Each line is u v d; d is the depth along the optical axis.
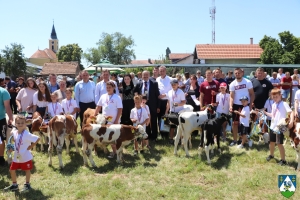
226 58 30.94
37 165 6.57
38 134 7.51
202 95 8.42
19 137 5.12
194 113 7.00
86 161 6.48
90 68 27.95
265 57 29.08
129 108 8.29
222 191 5.14
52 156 7.22
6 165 6.46
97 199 4.90
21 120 5.09
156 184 5.49
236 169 6.14
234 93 7.76
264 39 31.06
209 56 30.97
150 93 8.10
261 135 8.09
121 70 28.17
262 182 5.39
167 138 8.73
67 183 5.57
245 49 31.98
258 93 7.93
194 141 8.49
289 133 6.08
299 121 6.23
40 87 7.55
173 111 7.85
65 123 6.40
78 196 5.00
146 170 6.18
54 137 6.39
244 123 7.47
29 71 47.03
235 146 7.80
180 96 7.81
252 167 6.25
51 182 5.61
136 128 6.57
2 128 6.27
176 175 5.89
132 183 5.55
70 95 8.23
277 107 6.33
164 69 8.71
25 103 8.24
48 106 7.62
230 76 11.88
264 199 4.82
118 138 6.45
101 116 6.51
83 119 7.86
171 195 5.00
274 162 6.47
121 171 6.15
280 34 30.55
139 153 7.36
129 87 8.32
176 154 7.23
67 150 7.32
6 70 39.41
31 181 5.67
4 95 6.11
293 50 29.16
